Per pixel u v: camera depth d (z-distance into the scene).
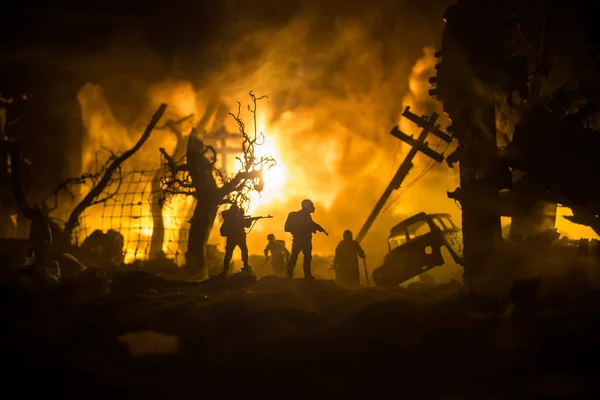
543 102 14.79
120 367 7.55
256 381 6.90
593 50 15.35
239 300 10.66
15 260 19.34
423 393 6.27
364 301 12.09
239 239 16.06
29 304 10.97
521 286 9.80
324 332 9.10
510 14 13.99
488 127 13.95
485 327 8.86
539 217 16.22
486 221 13.91
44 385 6.92
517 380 6.45
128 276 14.84
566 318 8.75
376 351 7.98
